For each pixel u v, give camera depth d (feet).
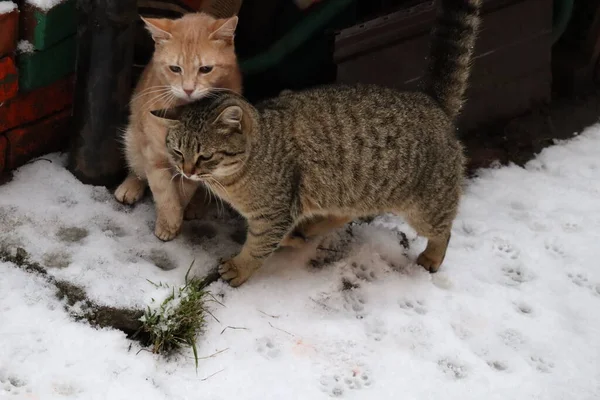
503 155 6.93
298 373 5.33
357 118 5.63
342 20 6.71
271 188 5.53
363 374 5.39
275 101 5.66
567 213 6.55
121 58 5.75
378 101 5.68
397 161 5.65
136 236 5.83
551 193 6.69
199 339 5.40
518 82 7.09
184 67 5.49
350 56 6.40
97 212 5.90
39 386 5.07
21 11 5.71
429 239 5.91
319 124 5.60
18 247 5.56
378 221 6.33
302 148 5.58
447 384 5.40
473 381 5.43
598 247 6.32
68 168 6.10
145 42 6.31
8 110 5.86
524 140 7.02
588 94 7.42
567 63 7.40
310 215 5.82
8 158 5.99
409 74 6.60
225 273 5.67
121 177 6.13
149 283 5.49
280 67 6.68
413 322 5.67
